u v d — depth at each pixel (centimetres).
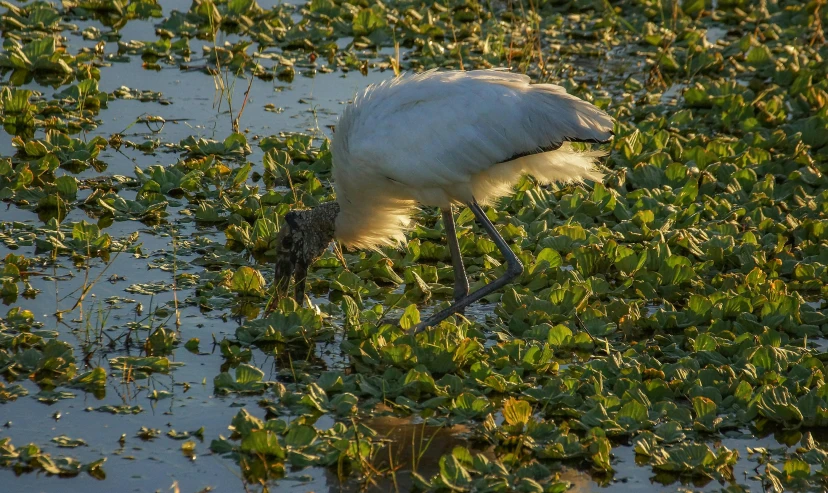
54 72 1828
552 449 855
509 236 1320
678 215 1371
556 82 1883
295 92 1845
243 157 1558
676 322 1103
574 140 1092
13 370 960
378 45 2111
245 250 1288
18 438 859
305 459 834
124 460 834
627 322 1097
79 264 1203
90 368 983
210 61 1950
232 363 1013
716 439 909
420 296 1196
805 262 1260
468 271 1252
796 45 2194
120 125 1645
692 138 1639
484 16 2302
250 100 1794
